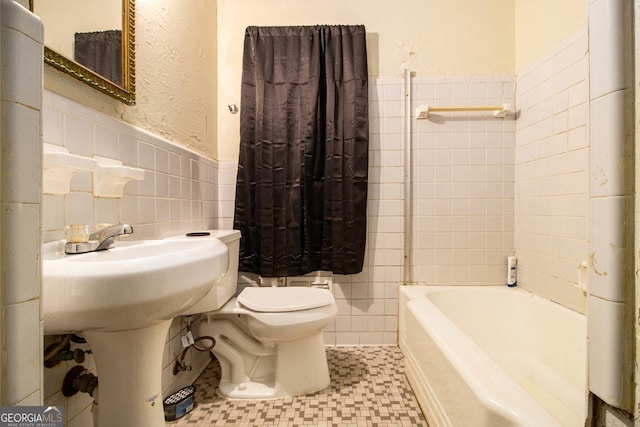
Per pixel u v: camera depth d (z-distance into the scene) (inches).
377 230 69.9
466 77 69.2
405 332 62.6
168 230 48.7
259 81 65.6
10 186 12.3
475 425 29.2
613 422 14.7
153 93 45.5
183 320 53.2
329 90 66.1
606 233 14.6
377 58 69.6
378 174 69.7
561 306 53.7
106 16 35.8
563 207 54.9
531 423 24.3
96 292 19.8
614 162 14.3
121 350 26.5
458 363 34.1
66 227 28.0
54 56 28.6
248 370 54.0
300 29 66.4
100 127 34.8
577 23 52.0
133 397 27.3
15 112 12.5
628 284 14.0
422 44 69.4
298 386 50.9
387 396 50.6
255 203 67.3
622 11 14.1
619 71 14.1
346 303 69.8
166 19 48.7
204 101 63.1
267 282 68.6
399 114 69.5
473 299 64.4
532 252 62.9
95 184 33.6
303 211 67.3
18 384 12.6
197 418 45.5
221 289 50.0
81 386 29.8
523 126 66.0
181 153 52.8
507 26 69.1
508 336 62.0
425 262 69.7
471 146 69.1
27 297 13.0
